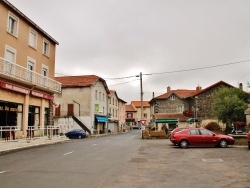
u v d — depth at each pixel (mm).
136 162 12875
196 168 11250
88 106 51062
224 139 21703
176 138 21531
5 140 20328
